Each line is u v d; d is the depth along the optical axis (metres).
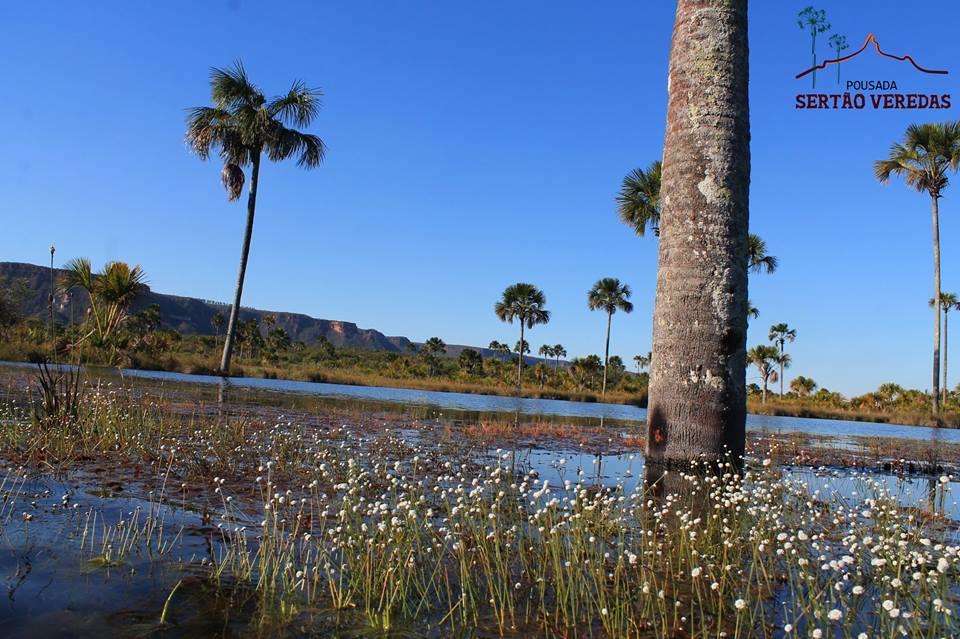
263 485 5.07
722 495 4.71
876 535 4.21
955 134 27.34
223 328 149.38
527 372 64.69
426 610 2.68
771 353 57.38
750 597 3.01
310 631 2.34
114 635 2.15
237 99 23.02
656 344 6.70
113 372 18.03
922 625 2.66
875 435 18.80
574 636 2.49
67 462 5.43
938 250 29.56
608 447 9.88
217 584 2.74
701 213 6.47
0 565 2.72
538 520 3.69
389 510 4.11
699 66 6.62
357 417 12.29
